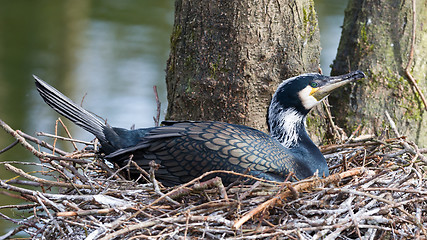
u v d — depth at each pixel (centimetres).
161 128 993
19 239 991
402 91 1210
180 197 859
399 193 905
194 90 1100
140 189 911
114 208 829
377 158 1037
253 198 851
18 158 1694
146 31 2783
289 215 851
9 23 2898
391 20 1224
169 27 2831
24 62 2462
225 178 939
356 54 1248
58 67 2441
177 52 1120
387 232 866
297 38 1091
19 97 2122
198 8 1083
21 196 878
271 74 1080
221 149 945
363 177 938
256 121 1091
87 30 2788
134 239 823
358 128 1178
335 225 801
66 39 2711
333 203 890
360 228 880
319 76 1062
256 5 1059
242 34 1062
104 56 2517
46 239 892
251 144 961
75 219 854
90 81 2270
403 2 1218
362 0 1254
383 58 1223
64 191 992
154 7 3131
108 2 3161
